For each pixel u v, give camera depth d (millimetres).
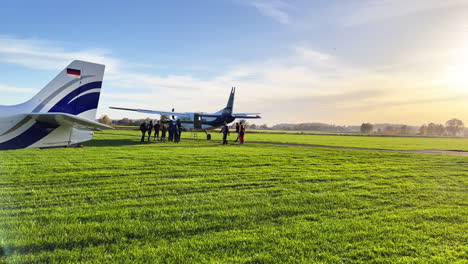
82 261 3721
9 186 7438
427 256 4039
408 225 5164
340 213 5793
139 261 3734
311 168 11391
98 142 22953
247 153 16469
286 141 34219
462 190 8062
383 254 4074
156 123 26422
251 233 4703
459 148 28078
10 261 3695
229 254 3986
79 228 4746
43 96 9414
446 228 5039
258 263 3758
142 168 10391
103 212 5512
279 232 4742
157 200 6430
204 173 9688
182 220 5238
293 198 6746
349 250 4160
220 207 5992
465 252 4141
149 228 4816
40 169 9734
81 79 9953
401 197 7117
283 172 10281
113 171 9664
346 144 30531
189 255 3936
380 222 5281
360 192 7496
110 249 4070
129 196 6727
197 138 34625
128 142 23469
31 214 5406
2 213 5402
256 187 7914
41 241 4258
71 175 8812
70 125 9516
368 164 13172
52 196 6590
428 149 25672
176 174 9406
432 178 9898
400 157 16844
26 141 9047
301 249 4152
